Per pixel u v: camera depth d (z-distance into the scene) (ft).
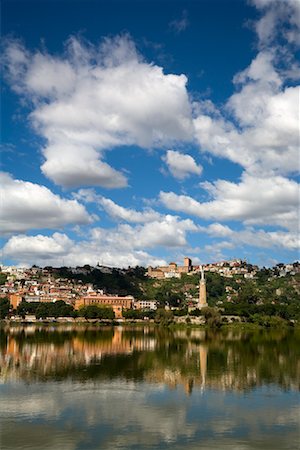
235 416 242.37
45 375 351.46
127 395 286.25
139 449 195.31
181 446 199.00
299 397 285.23
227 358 466.29
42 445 199.11
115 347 572.51
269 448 198.18
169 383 326.65
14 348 538.88
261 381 336.90
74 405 260.21
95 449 195.00
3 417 236.43
